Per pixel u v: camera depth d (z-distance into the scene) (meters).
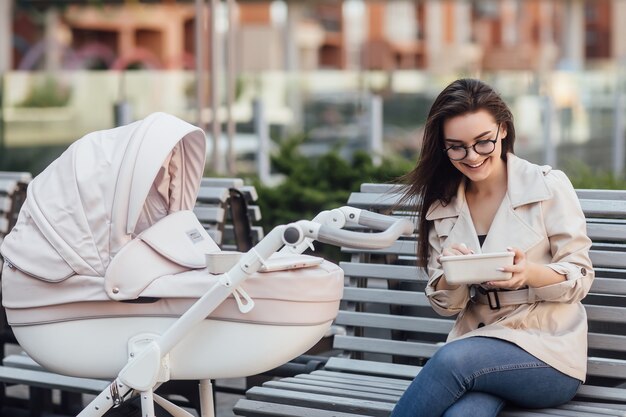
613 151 13.42
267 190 7.55
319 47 31.58
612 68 14.08
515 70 25.70
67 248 3.49
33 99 11.57
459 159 3.50
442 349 3.32
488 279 3.27
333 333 4.88
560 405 3.49
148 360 3.38
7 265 3.63
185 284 3.41
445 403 3.27
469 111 3.45
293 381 3.92
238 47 26.30
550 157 12.88
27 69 20.09
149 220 4.00
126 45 23.34
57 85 11.73
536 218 3.54
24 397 5.55
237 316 3.39
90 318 3.51
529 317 3.50
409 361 4.25
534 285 3.39
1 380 4.46
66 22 21.81
